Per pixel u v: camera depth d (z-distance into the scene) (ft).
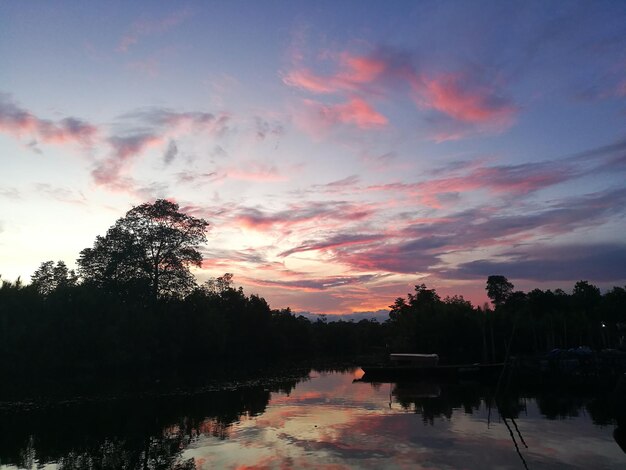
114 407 94.48
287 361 262.67
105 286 194.49
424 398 107.86
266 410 90.68
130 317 182.09
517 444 62.95
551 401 101.86
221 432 71.05
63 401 102.89
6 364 144.66
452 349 271.49
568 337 255.29
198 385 134.51
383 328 453.17
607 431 70.79
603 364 135.95
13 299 154.81
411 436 67.62
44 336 155.33
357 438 66.54
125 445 63.87
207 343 229.66
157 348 196.13
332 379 157.99
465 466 53.57
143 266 193.36
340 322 443.32
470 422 77.82
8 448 63.05
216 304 279.49
